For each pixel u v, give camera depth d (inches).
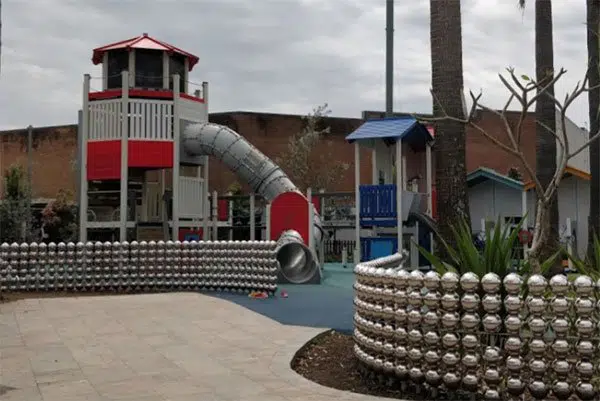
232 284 590.6
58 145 1584.6
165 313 466.3
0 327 413.1
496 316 229.3
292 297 552.4
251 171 842.2
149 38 875.4
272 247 564.1
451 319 235.1
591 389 217.3
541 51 691.4
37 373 294.4
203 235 887.1
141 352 337.4
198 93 909.2
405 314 246.7
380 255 820.6
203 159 895.7
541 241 284.7
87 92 828.0
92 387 269.4
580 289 220.2
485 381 230.7
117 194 926.4
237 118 1449.3
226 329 399.9
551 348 221.3
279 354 326.0
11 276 600.4
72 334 388.8
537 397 222.4
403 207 809.5
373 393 257.1
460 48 505.7
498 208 1024.2
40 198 1561.3
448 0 504.7
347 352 335.6
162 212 890.7
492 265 277.4
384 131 816.9
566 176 996.6
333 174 1449.3
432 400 241.8
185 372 293.9
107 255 614.2
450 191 498.6
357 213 827.4
